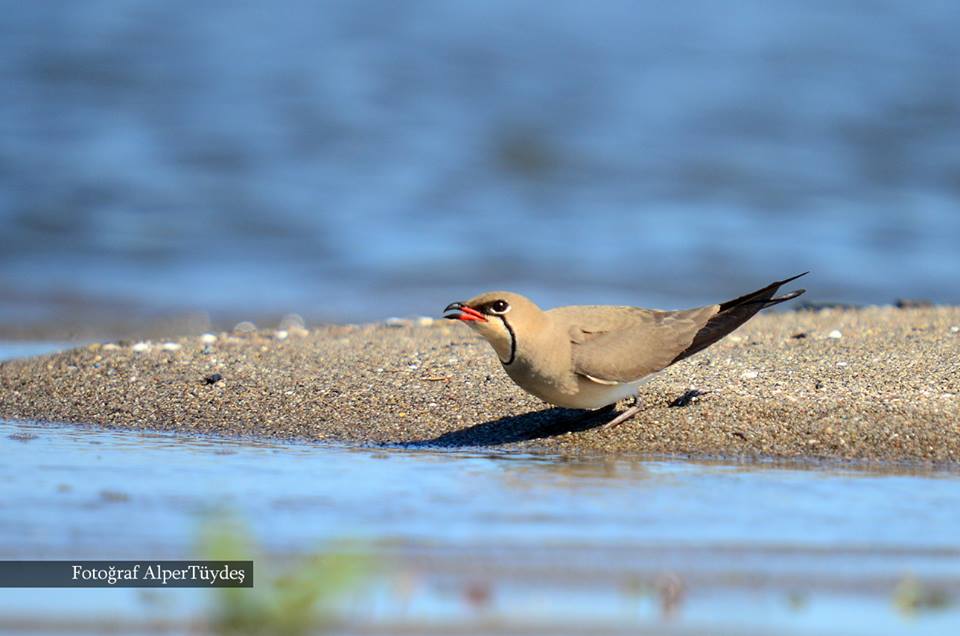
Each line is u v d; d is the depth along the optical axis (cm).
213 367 1535
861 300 2675
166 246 2980
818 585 859
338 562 792
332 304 2580
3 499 1036
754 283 2798
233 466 1162
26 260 2859
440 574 866
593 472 1149
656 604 823
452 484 1101
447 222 3275
